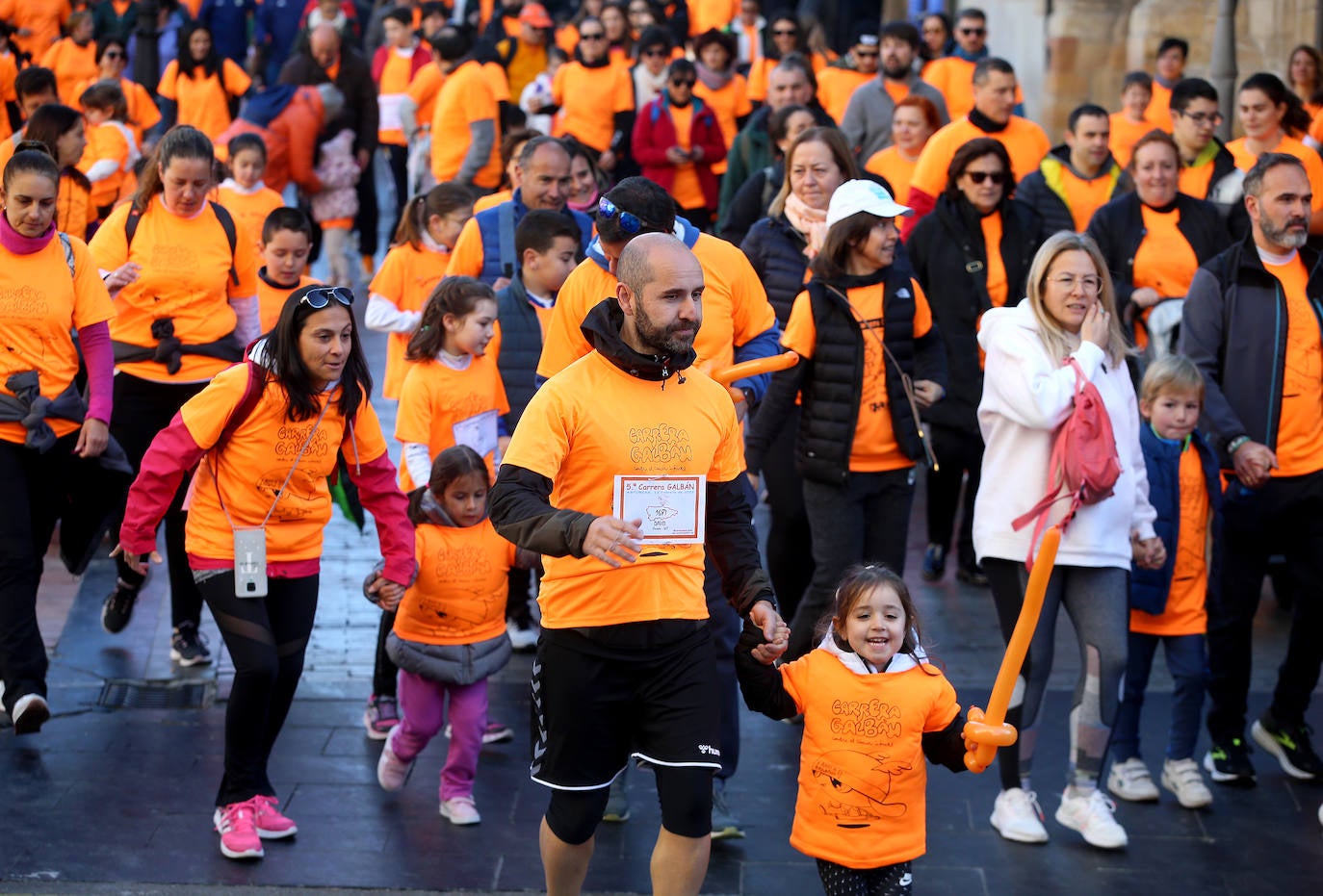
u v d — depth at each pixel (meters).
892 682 8.43
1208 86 15.18
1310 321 11.18
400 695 10.54
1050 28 26.12
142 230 12.38
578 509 7.68
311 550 9.91
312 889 9.55
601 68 23.61
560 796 7.98
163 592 14.77
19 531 11.02
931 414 14.61
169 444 9.39
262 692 9.69
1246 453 10.76
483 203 14.30
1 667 10.98
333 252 24.80
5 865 9.70
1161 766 11.59
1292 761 11.38
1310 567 11.20
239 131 23.59
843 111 22.70
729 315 9.80
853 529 11.31
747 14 30.14
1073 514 9.86
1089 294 9.98
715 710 7.90
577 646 7.76
